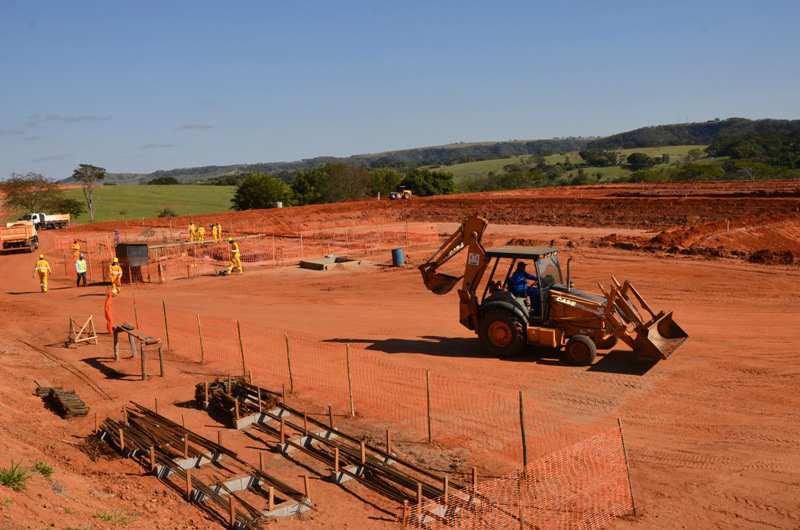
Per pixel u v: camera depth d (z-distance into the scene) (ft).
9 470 26.63
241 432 39.09
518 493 29.14
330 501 29.94
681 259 93.09
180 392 47.16
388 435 33.78
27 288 108.27
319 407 42.70
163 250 141.49
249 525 26.63
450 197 246.68
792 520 27.04
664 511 28.09
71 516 24.48
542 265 51.29
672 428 36.91
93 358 56.95
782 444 34.06
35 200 317.01
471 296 53.57
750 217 127.34
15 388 46.03
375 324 67.56
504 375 47.62
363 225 192.85
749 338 53.62
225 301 87.10
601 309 48.44
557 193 240.12
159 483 32.14
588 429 37.29
